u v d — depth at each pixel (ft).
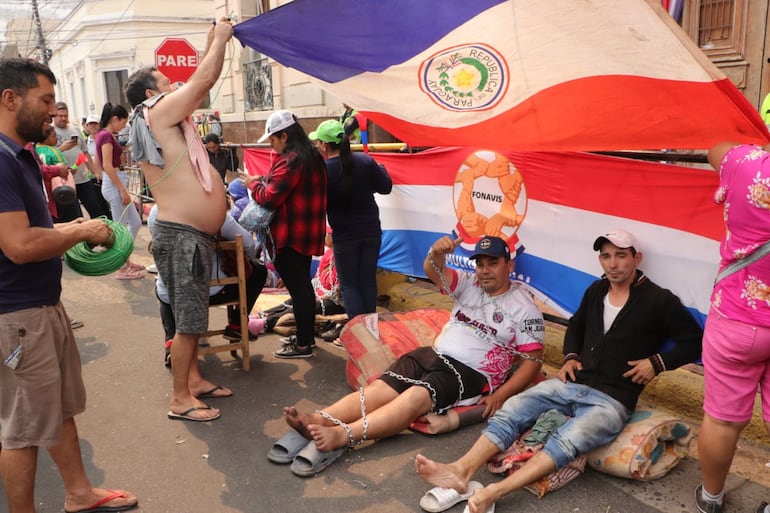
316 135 15.06
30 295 8.29
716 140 9.38
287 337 17.08
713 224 10.90
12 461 8.38
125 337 17.37
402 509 9.60
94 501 9.57
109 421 12.50
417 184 16.90
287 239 14.37
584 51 8.93
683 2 19.06
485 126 11.59
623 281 10.59
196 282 11.97
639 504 9.55
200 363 15.40
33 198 8.33
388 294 19.72
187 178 11.58
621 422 10.14
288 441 11.09
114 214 23.89
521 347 11.92
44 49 100.27
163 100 11.32
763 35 17.52
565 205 13.24
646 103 9.41
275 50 11.16
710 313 8.68
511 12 8.79
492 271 11.71
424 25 9.61
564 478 9.92
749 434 11.10
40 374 8.32
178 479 10.48
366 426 10.77
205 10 88.02
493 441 10.05
